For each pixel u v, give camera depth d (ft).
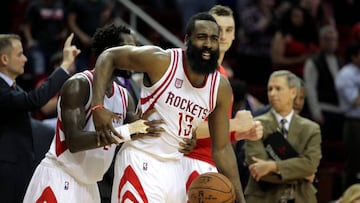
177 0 125.90
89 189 50.39
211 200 44.93
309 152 59.52
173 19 125.80
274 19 113.70
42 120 77.05
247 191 59.93
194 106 45.80
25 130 59.31
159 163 46.93
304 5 116.37
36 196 49.19
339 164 101.24
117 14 112.68
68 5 98.99
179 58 45.24
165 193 46.98
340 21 127.95
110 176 56.85
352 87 96.37
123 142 49.14
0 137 58.23
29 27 105.60
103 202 56.70
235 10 121.19
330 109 101.60
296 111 63.26
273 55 107.04
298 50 106.42
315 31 107.96
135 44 51.98
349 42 120.16
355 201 55.72
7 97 58.03
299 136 60.39
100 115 44.16
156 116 45.93
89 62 97.40
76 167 48.91
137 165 46.60
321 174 87.76
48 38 104.94
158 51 45.06
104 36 51.19
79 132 46.11
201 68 44.47
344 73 96.94
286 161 58.39
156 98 45.50
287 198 58.90
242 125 50.88
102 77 44.75
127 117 50.08
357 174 92.02
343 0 128.26
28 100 58.39
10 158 58.03
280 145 59.31
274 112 61.21
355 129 95.61
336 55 104.88
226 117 47.44
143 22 119.85
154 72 44.93
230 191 45.37
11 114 58.75
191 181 50.29
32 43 104.47
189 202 46.11
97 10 98.99
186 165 50.67
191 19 45.14
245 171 63.67
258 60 112.78
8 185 57.88
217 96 46.32
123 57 44.93
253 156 59.36
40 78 94.12
